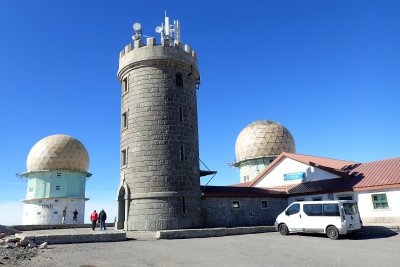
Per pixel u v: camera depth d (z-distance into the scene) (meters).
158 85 28.56
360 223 21.52
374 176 29.41
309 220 21.72
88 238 19.47
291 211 22.94
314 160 37.12
